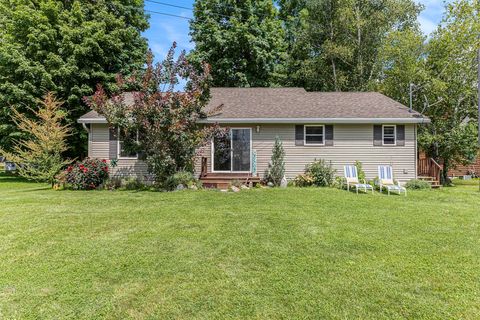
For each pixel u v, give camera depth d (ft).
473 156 48.44
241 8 77.10
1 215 22.58
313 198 30.14
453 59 50.26
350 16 68.95
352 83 73.92
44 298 10.93
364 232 18.62
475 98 50.44
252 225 20.03
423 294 11.20
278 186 40.16
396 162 42.70
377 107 44.65
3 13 61.98
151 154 37.06
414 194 34.53
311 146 43.21
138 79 36.45
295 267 13.50
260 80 75.25
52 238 17.31
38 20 55.42
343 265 13.71
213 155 43.73
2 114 55.26
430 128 50.21
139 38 72.08
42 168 41.91
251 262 14.05
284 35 84.12
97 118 41.81
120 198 30.14
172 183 36.04
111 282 12.15
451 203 28.76
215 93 51.16
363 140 42.96
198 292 11.34
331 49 70.59
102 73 59.26
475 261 14.19
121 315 9.97
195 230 18.90
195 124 37.70
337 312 10.07
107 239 17.21
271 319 9.71
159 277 12.56
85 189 37.52
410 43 52.37
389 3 67.97
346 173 37.91
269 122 42.04
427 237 17.72
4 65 54.60
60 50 56.44
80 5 61.82
